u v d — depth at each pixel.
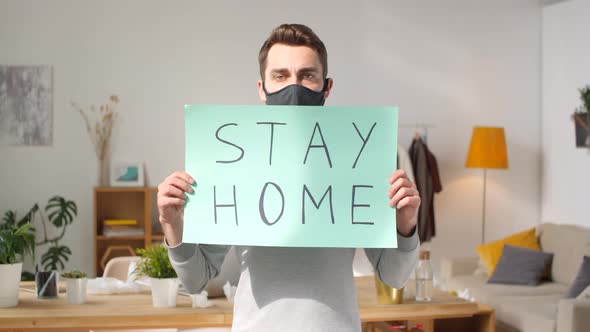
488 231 6.81
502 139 6.20
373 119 1.52
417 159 6.30
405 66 6.61
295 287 1.46
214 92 6.29
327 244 1.48
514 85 6.81
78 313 2.81
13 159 6.07
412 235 1.51
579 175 6.34
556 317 4.30
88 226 6.14
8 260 2.92
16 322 2.72
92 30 6.13
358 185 1.50
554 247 5.75
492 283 5.58
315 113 1.52
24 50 6.06
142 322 2.81
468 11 6.72
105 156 6.16
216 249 1.61
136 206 6.17
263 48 1.59
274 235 1.49
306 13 6.42
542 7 6.83
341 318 1.46
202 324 2.86
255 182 1.51
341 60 6.50
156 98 6.21
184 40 6.25
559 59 6.59
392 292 3.24
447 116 6.70
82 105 6.13
